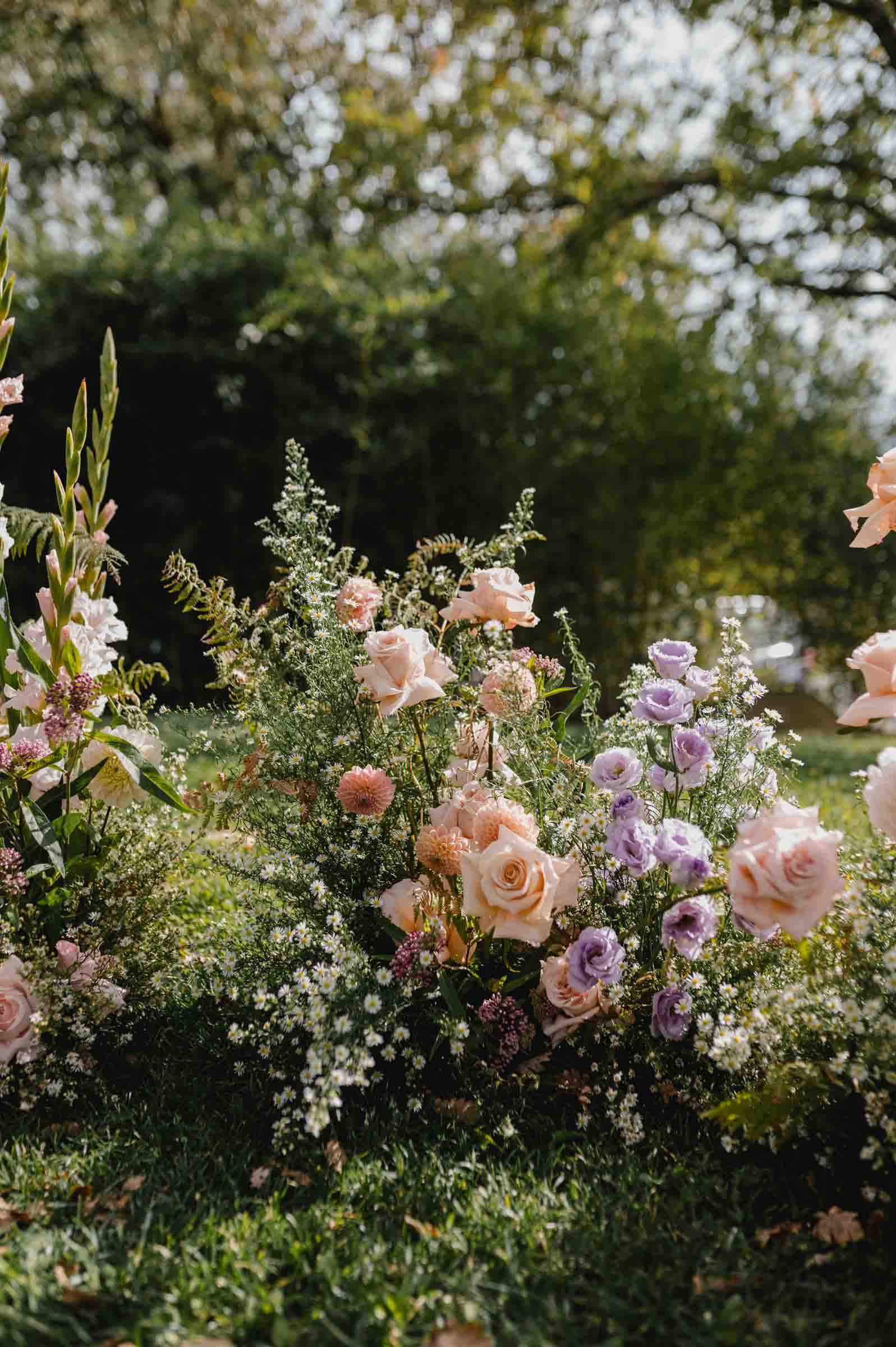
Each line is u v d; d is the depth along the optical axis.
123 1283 1.71
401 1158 2.10
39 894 2.60
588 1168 2.10
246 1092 2.45
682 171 13.05
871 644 2.03
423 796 2.69
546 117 13.21
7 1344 1.56
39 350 10.10
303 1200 2.01
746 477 13.31
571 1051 2.48
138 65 12.36
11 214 12.34
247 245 10.79
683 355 12.55
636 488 12.39
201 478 10.84
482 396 11.47
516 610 2.54
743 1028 2.16
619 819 2.33
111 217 12.34
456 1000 2.29
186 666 10.44
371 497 11.16
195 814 2.77
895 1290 1.71
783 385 13.78
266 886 2.77
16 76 12.91
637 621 13.15
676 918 2.24
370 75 13.39
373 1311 1.62
